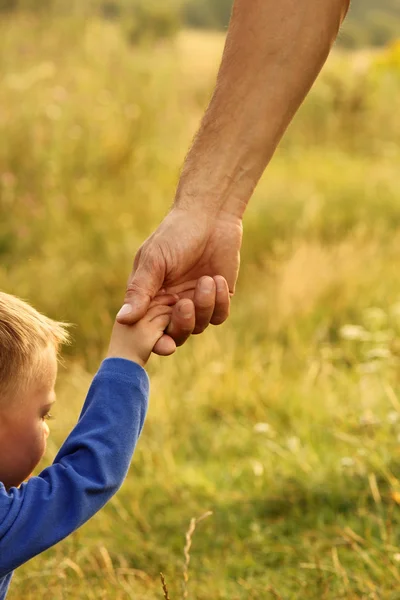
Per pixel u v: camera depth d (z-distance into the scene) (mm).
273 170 10047
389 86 12969
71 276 6438
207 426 4348
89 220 7406
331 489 3383
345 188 8688
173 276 1969
